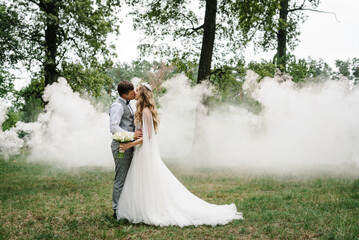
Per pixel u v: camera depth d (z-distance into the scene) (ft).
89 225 13.84
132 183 14.35
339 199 17.76
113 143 15.03
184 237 11.96
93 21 57.82
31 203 18.51
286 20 64.39
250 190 22.02
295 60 54.08
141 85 15.38
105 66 67.26
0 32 52.39
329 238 11.29
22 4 53.57
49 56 56.54
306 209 15.47
